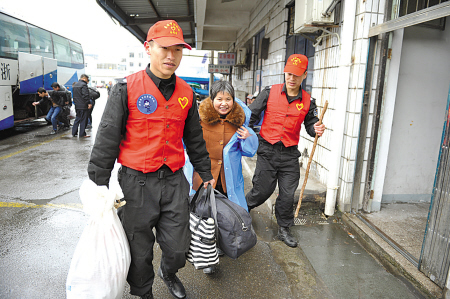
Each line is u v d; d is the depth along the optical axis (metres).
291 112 2.76
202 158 2.04
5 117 7.84
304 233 3.16
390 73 3.20
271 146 2.84
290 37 5.33
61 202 3.83
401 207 3.67
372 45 3.14
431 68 3.45
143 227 1.73
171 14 9.12
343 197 3.46
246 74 10.17
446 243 2.15
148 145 1.69
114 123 1.60
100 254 1.56
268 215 3.64
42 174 4.98
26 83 8.82
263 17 7.25
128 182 1.70
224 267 2.57
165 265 2.05
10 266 2.48
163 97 1.68
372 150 3.34
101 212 1.56
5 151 6.57
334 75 3.66
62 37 11.66
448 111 2.08
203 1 6.51
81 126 8.29
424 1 3.08
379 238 2.93
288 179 2.89
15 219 3.32
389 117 3.31
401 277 2.44
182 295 2.11
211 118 2.41
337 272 2.53
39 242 2.86
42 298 2.14
